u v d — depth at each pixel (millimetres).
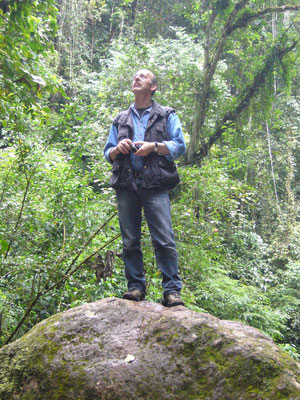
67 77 16812
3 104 4922
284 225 16141
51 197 5660
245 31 11484
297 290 13297
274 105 17719
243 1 11023
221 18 11273
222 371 2361
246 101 11344
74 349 2613
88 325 2711
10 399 2549
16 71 4945
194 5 11523
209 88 11297
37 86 5340
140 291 3127
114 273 5500
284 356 2402
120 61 12023
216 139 11078
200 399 2318
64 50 16875
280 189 19219
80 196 5406
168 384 2400
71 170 5555
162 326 2617
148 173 3055
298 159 19906
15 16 5047
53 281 5219
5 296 4906
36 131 5684
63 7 16625
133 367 2484
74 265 5520
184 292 7301
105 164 5555
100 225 5375
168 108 3285
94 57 19594
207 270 9031
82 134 5430
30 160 5387
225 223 8195
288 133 18391
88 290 5316
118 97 11320
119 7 21031
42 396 2500
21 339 2789
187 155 10781
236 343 2439
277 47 11266
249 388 2285
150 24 13406
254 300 10531
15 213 5348
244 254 12891
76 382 2488
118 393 2418
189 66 11266
